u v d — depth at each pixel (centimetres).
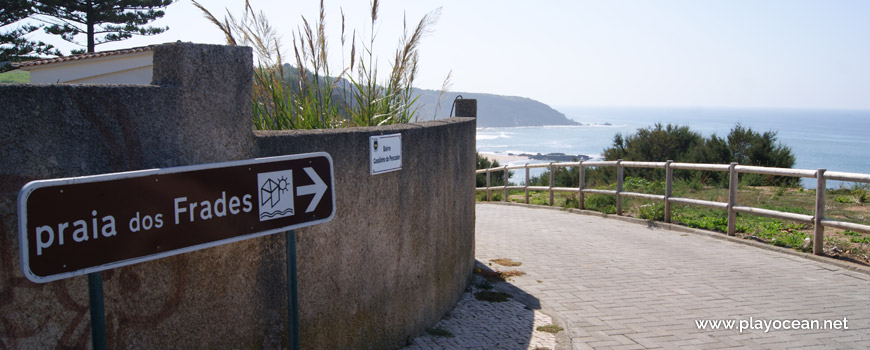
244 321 306
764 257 745
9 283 216
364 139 387
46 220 188
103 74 1255
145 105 254
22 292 220
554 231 979
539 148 17500
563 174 2059
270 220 270
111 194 207
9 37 2242
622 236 917
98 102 238
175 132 266
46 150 223
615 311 545
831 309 535
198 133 276
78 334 237
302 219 288
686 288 616
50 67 1220
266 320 320
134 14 2455
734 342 461
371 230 402
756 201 1134
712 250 795
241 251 302
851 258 696
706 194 1265
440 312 521
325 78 498
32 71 1220
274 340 326
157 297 261
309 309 348
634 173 1909
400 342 448
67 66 1231
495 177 2453
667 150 2041
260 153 309
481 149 16988
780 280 636
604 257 766
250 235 260
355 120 498
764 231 857
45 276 188
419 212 468
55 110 225
